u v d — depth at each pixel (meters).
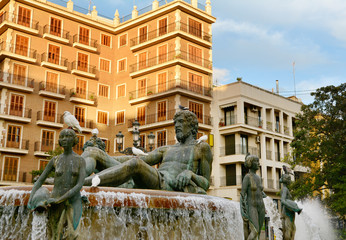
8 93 42.75
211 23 52.38
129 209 5.28
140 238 5.33
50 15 47.88
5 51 42.84
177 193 5.82
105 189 5.17
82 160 4.59
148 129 47.72
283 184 9.66
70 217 4.42
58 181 4.47
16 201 4.96
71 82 48.41
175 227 5.68
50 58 47.12
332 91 31.56
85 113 48.78
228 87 48.31
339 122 30.75
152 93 48.44
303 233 12.94
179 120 7.46
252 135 48.31
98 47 51.84
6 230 4.96
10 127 42.31
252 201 6.31
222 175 46.38
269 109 51.16
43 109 45.09
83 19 50.25
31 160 42.88
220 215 6.29
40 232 4.69
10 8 44.81
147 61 50.16
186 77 47.81
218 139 47.41
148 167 6.41
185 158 7.20
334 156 30.66
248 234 6.25
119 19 54.91
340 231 27.62
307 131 32.09
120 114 50.91
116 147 49.91
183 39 48.56
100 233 5.02
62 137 4.50
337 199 29.31
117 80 52.19
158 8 49.78
